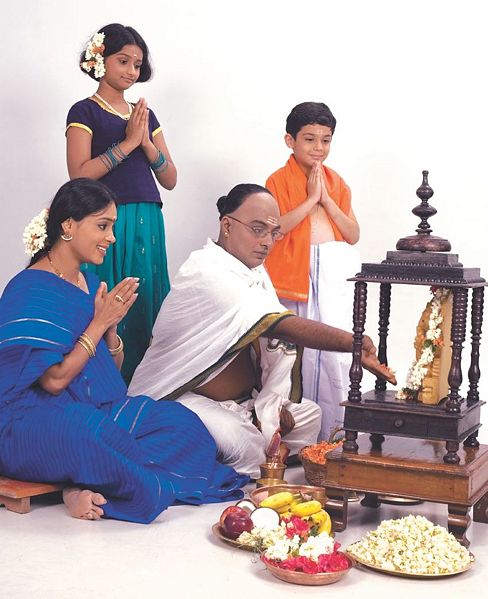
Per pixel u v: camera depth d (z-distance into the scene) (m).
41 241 4.30
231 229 4.83
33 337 4.11
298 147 5.60
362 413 3.93
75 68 6.71
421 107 6.90
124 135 5.34
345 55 6.88
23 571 3.42
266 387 4.94
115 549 3.69
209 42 6.79
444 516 4.26
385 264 3.95
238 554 3.66
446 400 4.02
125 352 5.41
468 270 3.90
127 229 5.35
